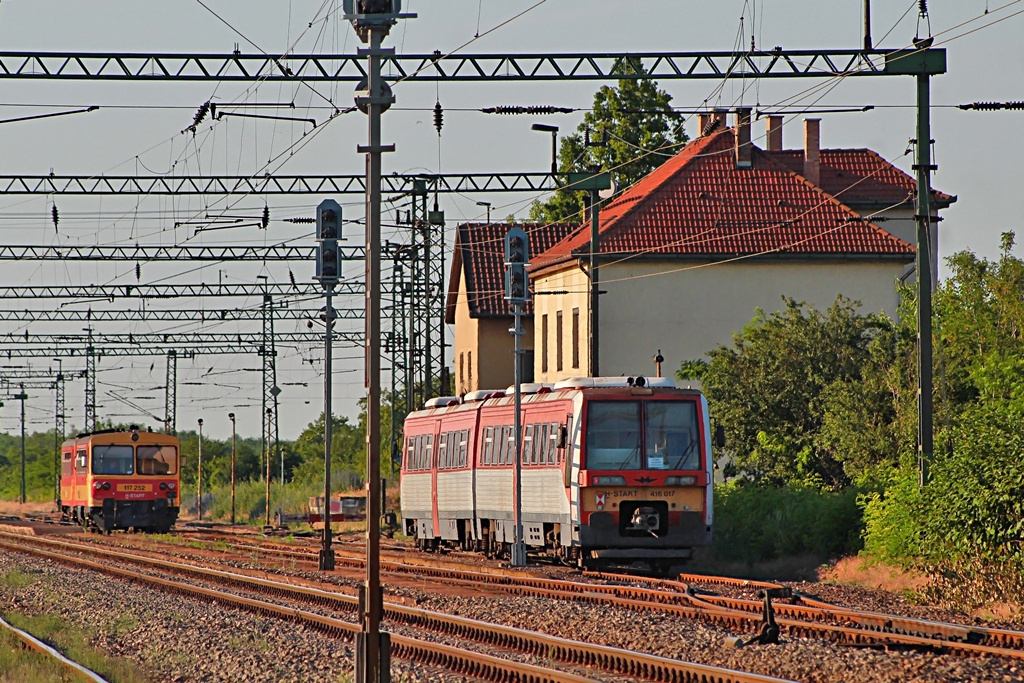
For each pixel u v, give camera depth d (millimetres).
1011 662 55219
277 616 82125
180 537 184125
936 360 126688
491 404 130375
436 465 144125
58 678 59438
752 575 108312
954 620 73250
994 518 78000
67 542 166500
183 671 62344
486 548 131375
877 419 128625
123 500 199125
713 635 65000
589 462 106438
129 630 78312
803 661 56094
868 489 111375
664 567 109250
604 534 105438
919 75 101750
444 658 61469
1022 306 125438
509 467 122375
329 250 96250
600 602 84750
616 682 54781
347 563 130125
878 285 180250
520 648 65188
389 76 106750
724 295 180625
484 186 149500
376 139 49125
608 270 181125
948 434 99250
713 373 147500
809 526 112688
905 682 51156
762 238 180875
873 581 93812
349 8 49250
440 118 120500
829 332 144750
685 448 107562
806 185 187875
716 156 191625
